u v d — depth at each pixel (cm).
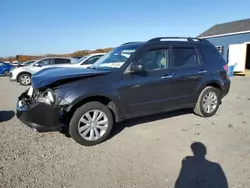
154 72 450
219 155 354
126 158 348
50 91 362
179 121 517
